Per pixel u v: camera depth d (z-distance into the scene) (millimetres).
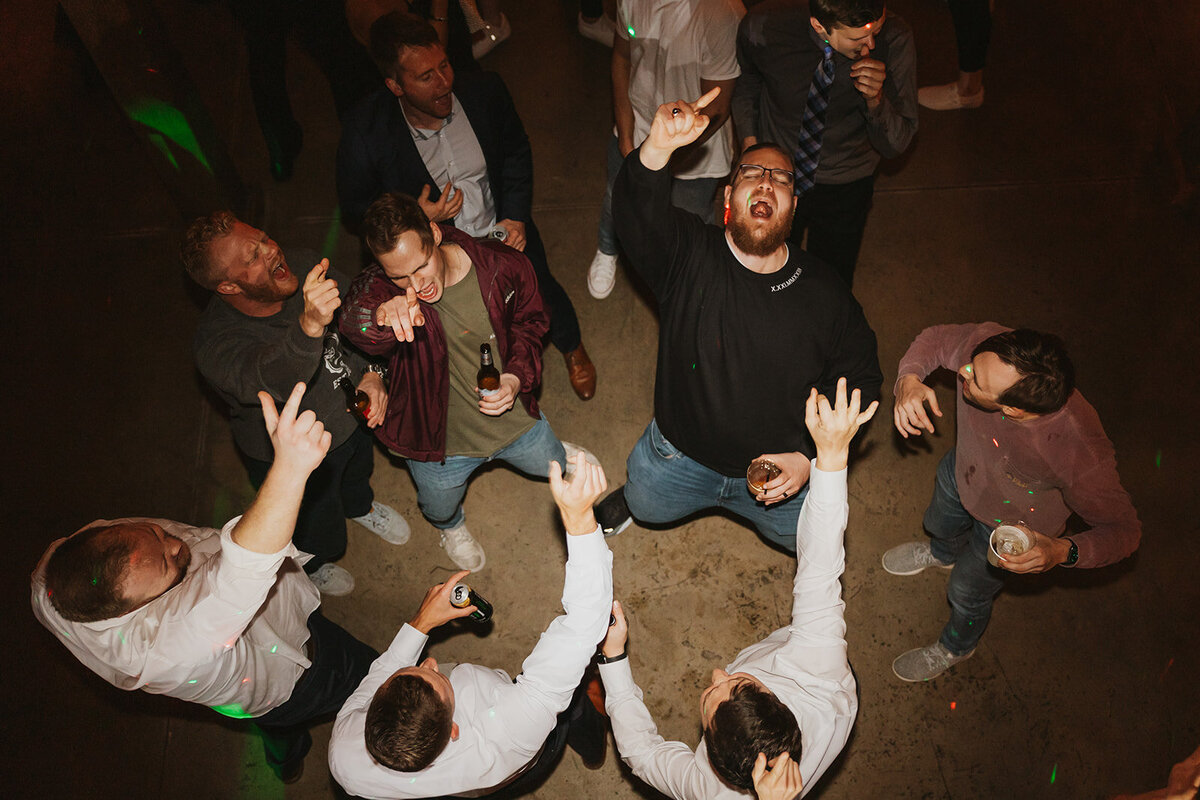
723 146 3279
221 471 3838
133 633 2080
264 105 4145
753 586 3475
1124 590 3381
